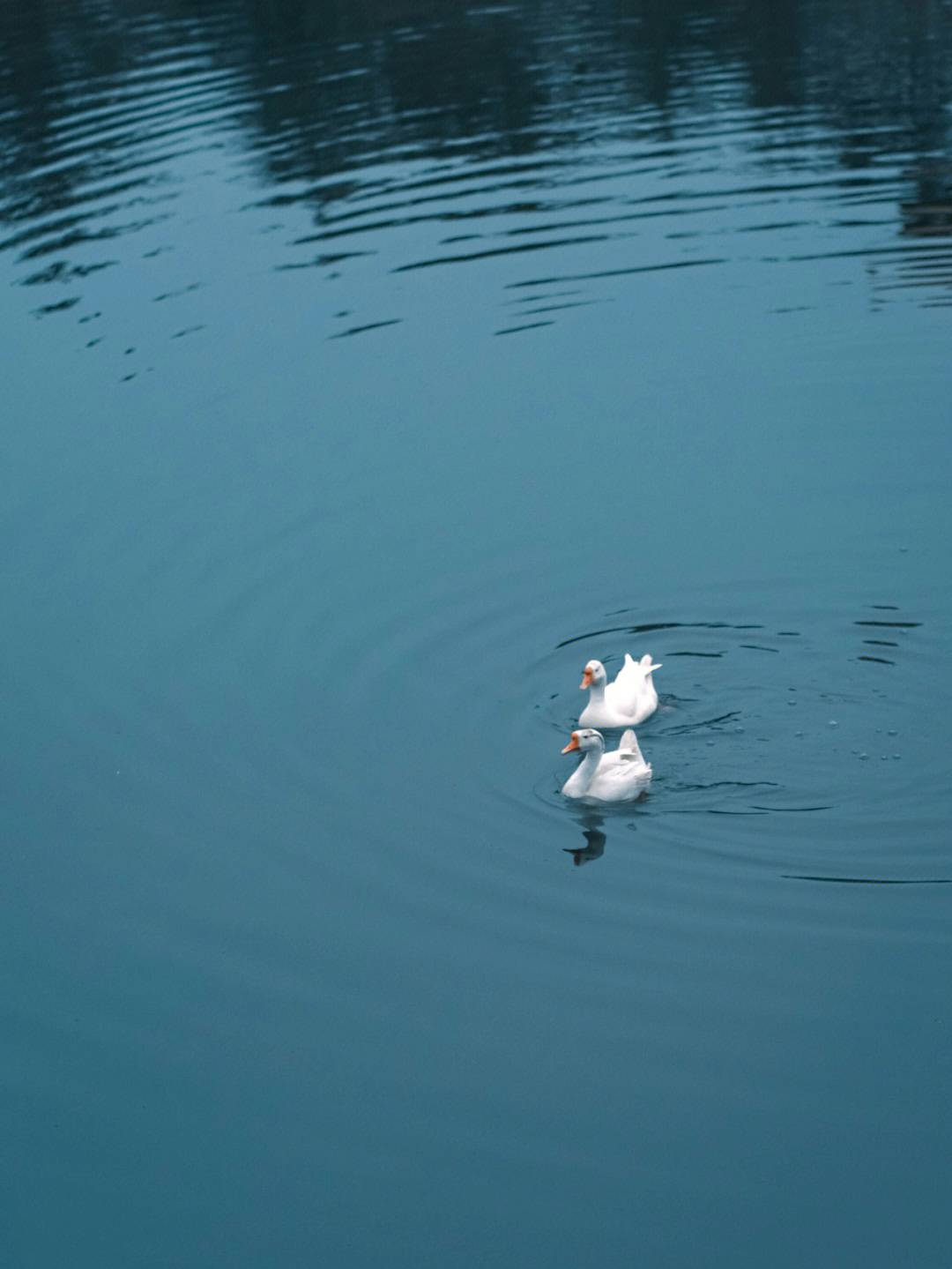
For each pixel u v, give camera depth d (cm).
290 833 1436
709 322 2438
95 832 1452
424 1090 1145
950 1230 1003
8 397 2330
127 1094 1158
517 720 1589
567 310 2517
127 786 1513
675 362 2330
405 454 2134
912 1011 1184
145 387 2342
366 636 1736
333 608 1791
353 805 1470
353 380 2347
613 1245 1010
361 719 1599
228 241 2831
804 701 1582
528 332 2456
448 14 4400
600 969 1247
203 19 4428
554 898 1332
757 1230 1012
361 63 3891
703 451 2092
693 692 1616
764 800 1441
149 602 1827
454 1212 1044
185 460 2144
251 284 2662
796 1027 1175
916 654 1641
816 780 1462
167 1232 1038
